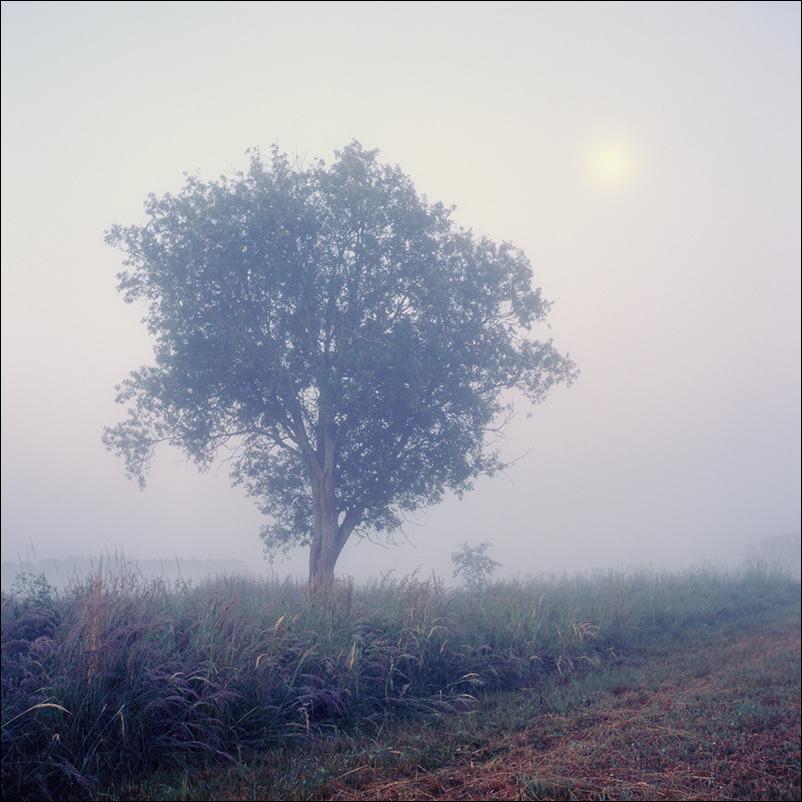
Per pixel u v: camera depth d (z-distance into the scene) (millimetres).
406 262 18812
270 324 19031
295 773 5922
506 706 8438
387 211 18500
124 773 5965
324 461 19047
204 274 18672
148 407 20016
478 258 20297
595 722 7641
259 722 7082
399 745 6738
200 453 20156
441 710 8344
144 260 19219
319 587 10727
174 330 18547
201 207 18781
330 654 8344
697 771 5992
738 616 17453
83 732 6117
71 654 6906
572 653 11508
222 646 7668
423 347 18375
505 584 15406
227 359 18156
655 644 13219
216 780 5770
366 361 17500
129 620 7633
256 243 18594
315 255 18922
